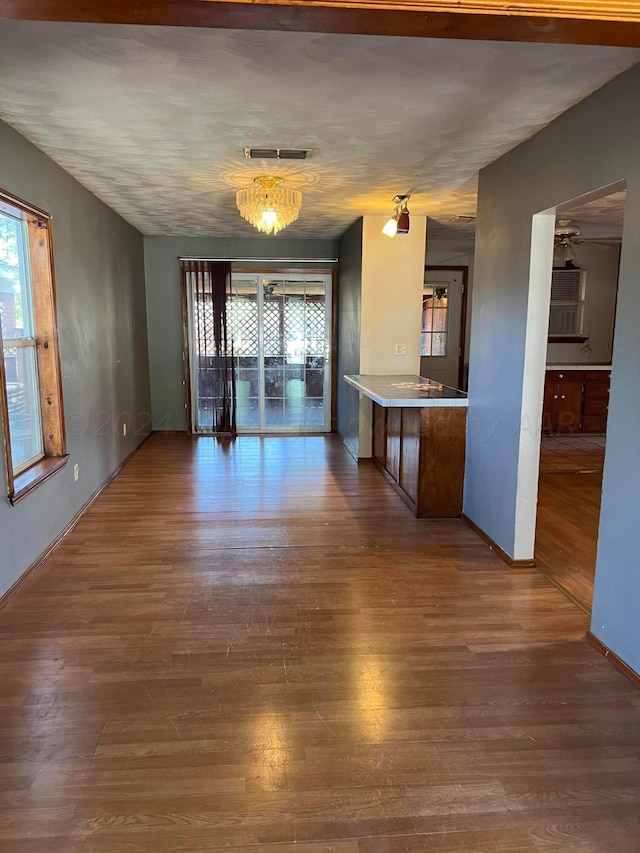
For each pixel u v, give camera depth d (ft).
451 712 6.79
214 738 6.34
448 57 6.73
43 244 11.38
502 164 10.87
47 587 9.92
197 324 22.74
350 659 7.86
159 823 5.27
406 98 7.98
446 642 8.29
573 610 9.27
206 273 22.41
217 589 9.91
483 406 12.16
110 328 16.67
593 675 7.52
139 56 6.72
